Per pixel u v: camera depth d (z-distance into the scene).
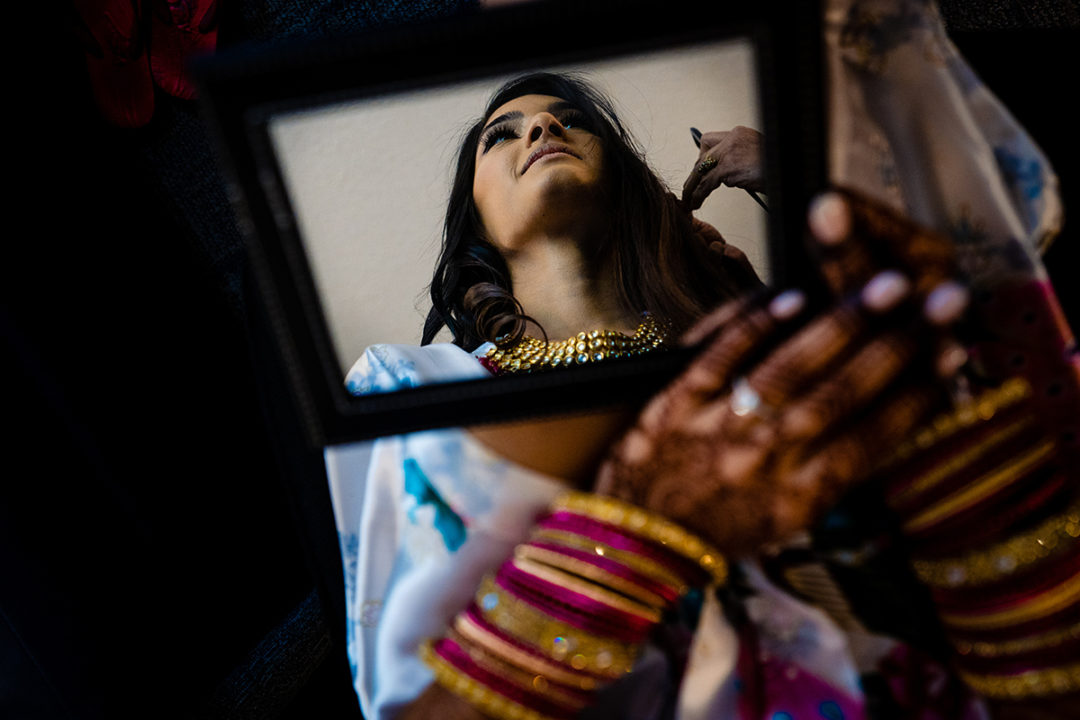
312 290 0.40
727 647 0.46
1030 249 0.45
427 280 0.60
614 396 0.43
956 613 0.40
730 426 0.37
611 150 0.58
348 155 0.54
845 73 0.43
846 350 0.36
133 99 1.30
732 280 0.60
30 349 1.20
